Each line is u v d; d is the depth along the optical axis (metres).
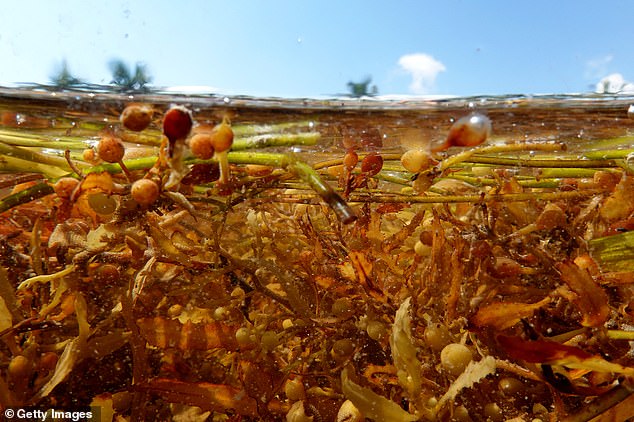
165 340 0.11
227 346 0.11
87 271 0.11
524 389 0.11
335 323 0.12
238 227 0.16
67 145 0.16
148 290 0.12
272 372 0.12
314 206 0.16
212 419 0.12
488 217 0.12
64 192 0.11
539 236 0.13
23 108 0.17
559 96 0.18
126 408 0.11
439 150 0.09
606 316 0.09
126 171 0.10
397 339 0.10
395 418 0.09
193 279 0.13
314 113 0.17
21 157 0.13
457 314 0.10
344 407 0.10
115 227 0.11
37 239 0.13
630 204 0.12
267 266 0.12
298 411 0.11
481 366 0.09
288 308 0.12
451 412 0.10
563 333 0.10
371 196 0.13
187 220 0.14
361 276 0.11
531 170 0.15
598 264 0.11
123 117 0.08
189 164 0.11
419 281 0.12
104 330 0.12
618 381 0.09
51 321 0.11
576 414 0.09
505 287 0.10
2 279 0.11
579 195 0.12
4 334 0.11
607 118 0.19
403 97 0.18
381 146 0.20
